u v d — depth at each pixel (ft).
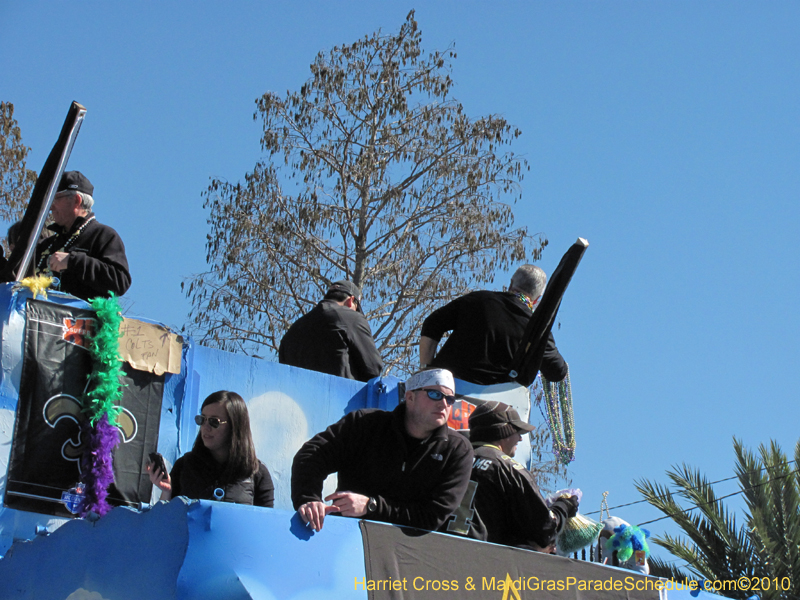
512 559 18.58
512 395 26.96
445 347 27.61
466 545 18.10
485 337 27.07
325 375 26.58
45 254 23.47
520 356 26.89
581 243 25.86
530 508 19.99
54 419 20.66
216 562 15.21
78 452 20.81
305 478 17.87
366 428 18.81
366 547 16.79
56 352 20.99
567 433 28.86
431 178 81.61
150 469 20.58
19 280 21.22
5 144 67.72
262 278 76.43
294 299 77.71
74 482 20.63
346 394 26.91
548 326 26.81
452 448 18.78
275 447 25.08
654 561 55.11
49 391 20.71
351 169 79.82
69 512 20.42
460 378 26.89
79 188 23.81
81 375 21.26
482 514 19.93
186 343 23.54
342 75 81.66
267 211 78.69
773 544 53.62
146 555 15.80
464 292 76.95
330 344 28.25
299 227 79.00
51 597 17.34
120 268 23.31
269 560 15.65
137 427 22.11
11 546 18.75
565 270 26.21
